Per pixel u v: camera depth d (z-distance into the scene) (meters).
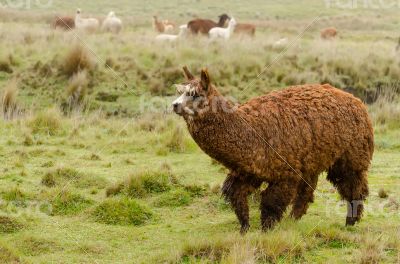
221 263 10.64
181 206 14.62
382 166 18.42
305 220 13.62
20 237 12.21
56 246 11.96
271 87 30.33
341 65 32.62
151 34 47.22
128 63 30.88
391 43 47.69
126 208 13.73
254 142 12.19
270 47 37.62
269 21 76.06
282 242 11.48
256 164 12.23
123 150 19.45
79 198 14.43
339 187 13.63
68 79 29.09
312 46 38.62
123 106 27.16
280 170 12.45
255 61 32.41
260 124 12.33
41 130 21.03
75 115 24.14
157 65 31.53
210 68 31.16
